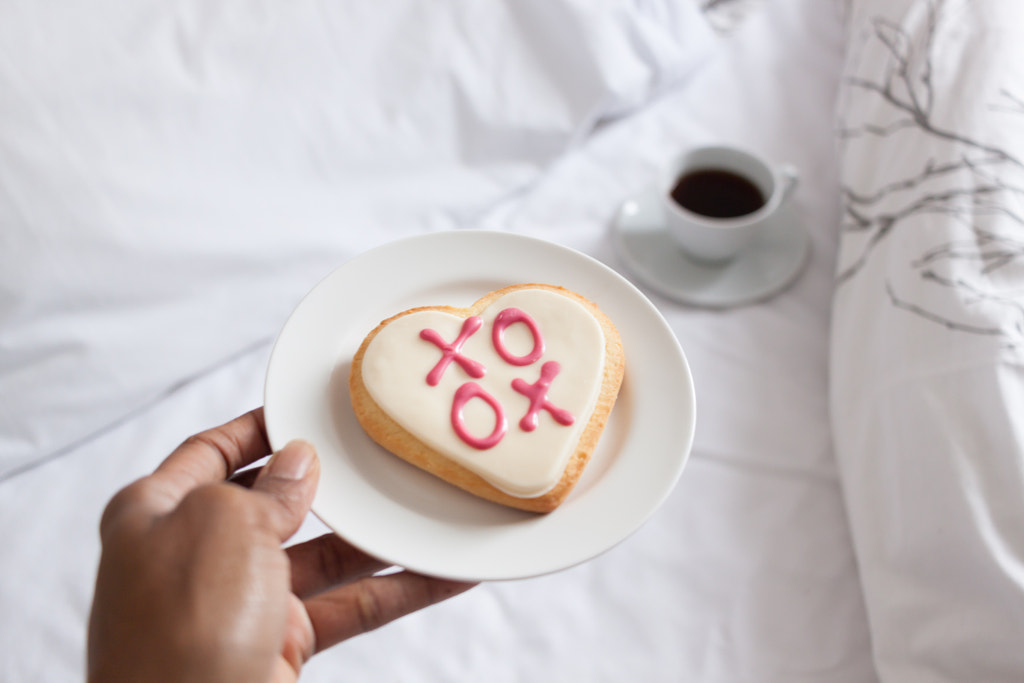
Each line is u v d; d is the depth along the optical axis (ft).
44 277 2.00
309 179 2.25
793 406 2.20
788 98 2.60
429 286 1.82
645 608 2.03
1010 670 1.78
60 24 2.01
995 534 1.81
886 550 1.95
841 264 2.25
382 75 2.30
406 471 1.68
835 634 1.99
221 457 1.71
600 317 1.76
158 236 2.08
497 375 1.68
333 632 1.66
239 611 1.46
